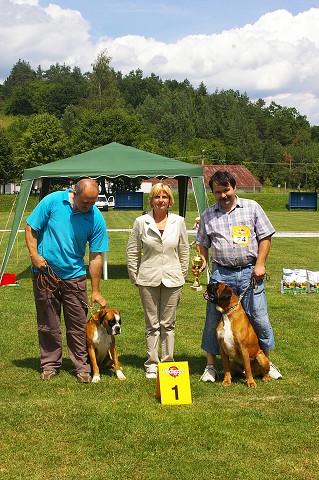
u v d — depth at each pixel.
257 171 100.94
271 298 10.53
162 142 101.56
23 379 5.98
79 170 12.88
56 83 153.50
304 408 5.09
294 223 35.34
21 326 8.41
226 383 5.77
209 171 78.31
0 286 12.14
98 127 67.81
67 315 6.00
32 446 4.31
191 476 3.85
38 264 5.91
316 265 15.11
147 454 4.17
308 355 6.86
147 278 5.98
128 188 60.53
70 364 6.56
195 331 8.10
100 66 84.75
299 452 4.20
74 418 4.84
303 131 128.25
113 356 6.06
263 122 124.12
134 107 149.38
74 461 4.07
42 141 68.25
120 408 5.08
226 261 5.82
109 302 10.27
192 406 5.15
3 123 139.50
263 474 3.87
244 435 4.50
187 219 37.84
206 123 115.50
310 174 75.06
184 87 156.75
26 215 43.62
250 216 5.80
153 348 6.09
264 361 5.86
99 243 6.07
